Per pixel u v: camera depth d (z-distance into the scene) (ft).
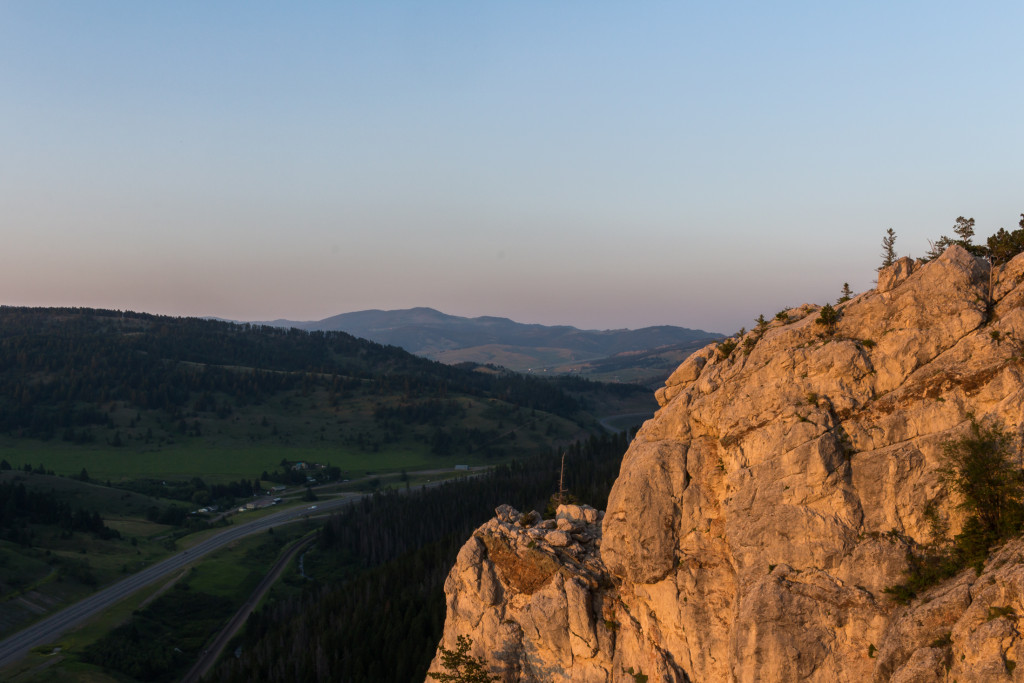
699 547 140.15
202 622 640.58
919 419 125.29
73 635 588.91
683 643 140.77
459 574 184.34
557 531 176.65
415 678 365.20
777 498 128.77
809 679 119.75
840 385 131.44
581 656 161.58
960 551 116.78
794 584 123.44
